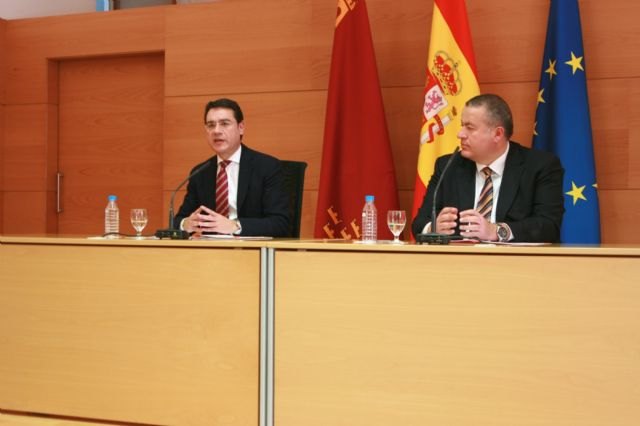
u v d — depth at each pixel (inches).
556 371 68.4
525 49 143.1
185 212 122.6
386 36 150.6
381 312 73.0
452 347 70.9
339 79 144.8
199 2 180.1
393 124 150.0
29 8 187.2
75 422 82.7
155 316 80.3
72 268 83.7
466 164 108.2
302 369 75.1
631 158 137.8
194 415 78.5
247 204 121.3
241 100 160.1
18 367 85.5
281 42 157.9
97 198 178.7
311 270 75.2
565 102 132.3
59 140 181.2
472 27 146.0
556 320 68.6
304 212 156.3
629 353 66.8
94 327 82.6
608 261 67.4
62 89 180.9
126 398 81.0
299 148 156.6
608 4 138.6
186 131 164.2
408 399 72.0
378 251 73.2
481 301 70.4
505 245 75.8
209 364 78.2
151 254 80.7
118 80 176.9
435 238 77.7
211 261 78.5
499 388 69.7
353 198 142.2
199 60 163.3
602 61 138.9
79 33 174.1
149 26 167.8
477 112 102.3
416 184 136.6
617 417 67.0
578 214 130.6
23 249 85.9
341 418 73.8
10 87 180.1
